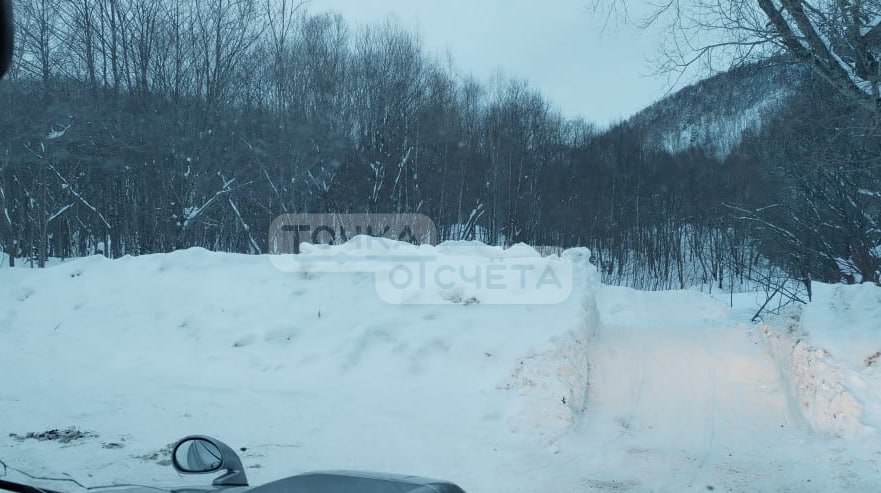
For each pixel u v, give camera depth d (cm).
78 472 567
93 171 2647
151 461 609
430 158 3938
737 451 673
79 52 2714
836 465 620
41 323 1091
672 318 1475
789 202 1822
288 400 831
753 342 1082
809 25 934
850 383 736
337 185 3131
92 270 1215
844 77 959
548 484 584
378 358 965
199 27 2931
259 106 3089
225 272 1170
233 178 2642
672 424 758
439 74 4325
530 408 764
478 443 693
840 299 1029
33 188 2520
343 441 693
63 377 911
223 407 799
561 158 5281
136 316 1088
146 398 827
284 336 1018
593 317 1116
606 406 820
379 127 3694
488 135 4547
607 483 589
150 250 2616
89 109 2547
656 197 5212
